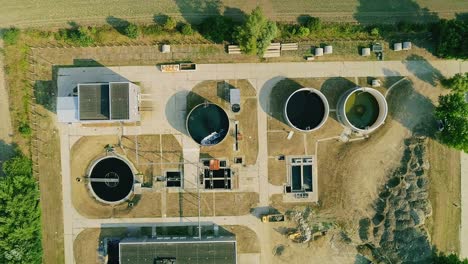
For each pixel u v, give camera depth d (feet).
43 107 120.47
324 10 120.06
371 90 116.57
